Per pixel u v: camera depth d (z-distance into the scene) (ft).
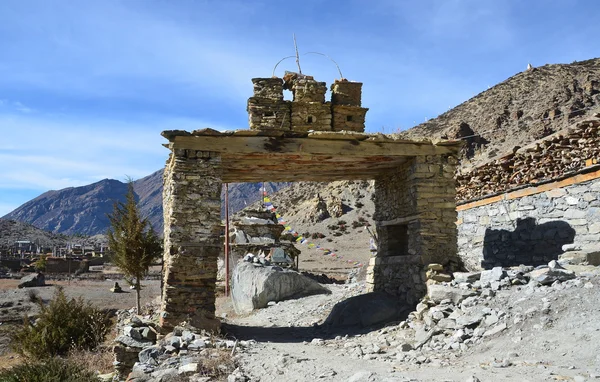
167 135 34.94
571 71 292.20
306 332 40.32
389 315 38.45
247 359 26.68
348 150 37.81
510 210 50.34
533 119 243.19
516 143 206.59
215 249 35.22
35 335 43.75
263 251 90.12
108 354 39.24
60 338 43.70
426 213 38.75
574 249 35.58
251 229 97.09
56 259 165.37
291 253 94.22
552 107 242.78
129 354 31.30
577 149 42.73
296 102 47.16
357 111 48.85
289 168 42.57
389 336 32.68
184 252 34.50
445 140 39.40
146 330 33.24
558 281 29.43
